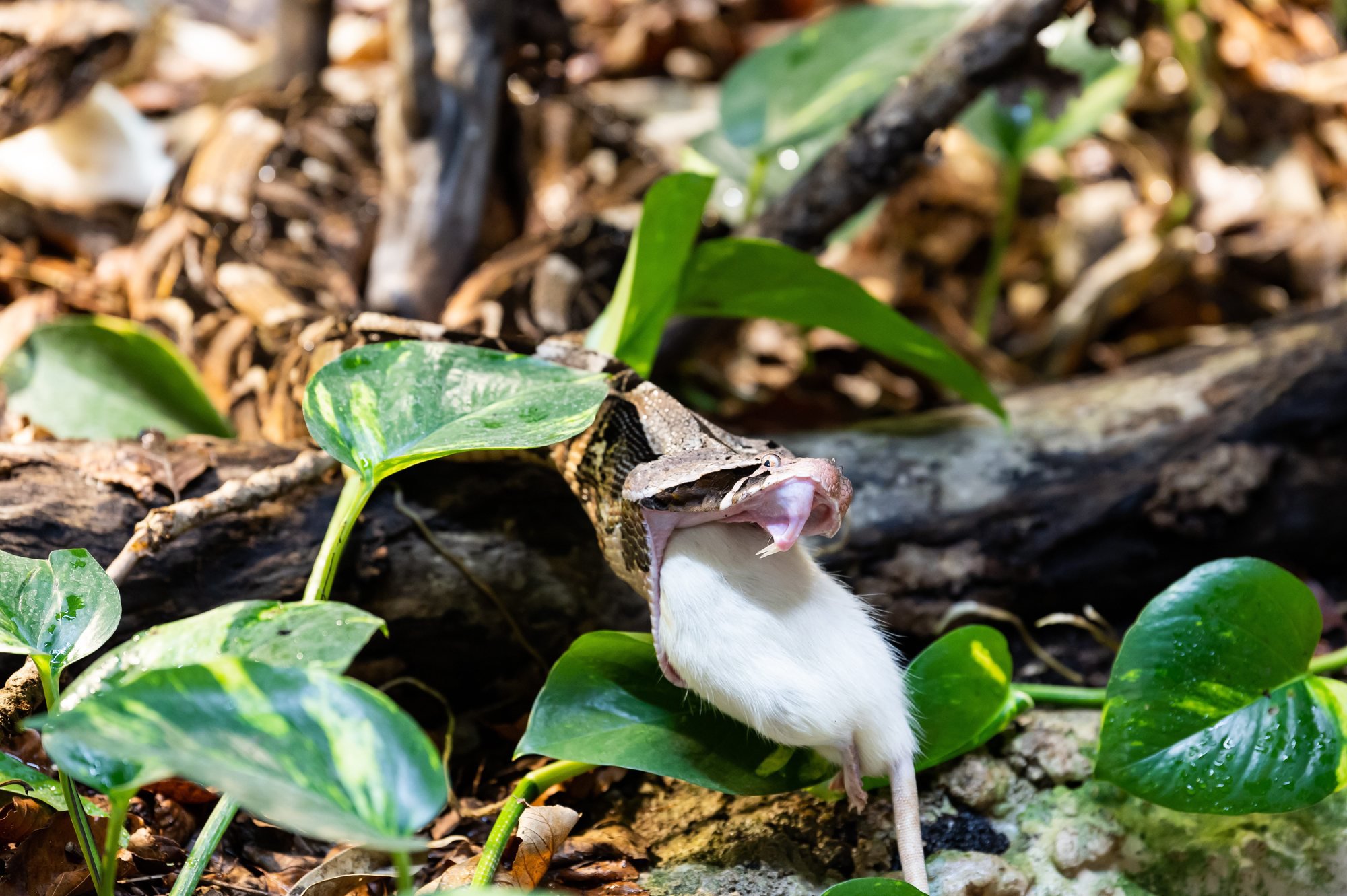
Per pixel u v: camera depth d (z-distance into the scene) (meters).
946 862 3.37
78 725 2.01
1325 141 8.38
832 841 3.51
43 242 6.88
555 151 7.41
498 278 6.10
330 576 3.12
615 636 3.36
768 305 4.60
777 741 3.13
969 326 7.71
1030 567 4.64
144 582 3.71
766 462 2.93
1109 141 8.50
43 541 3.66
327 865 3.22
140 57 9.02
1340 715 3.18
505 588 4.17
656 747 3.18
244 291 5.85
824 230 5.61
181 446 4.09
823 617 3.12
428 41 5.96
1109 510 4.67
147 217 6.71
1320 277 7.62
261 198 6.58
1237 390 4.90
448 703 4.33
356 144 7.21
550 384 3.19
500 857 3.08
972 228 8.18
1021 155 6.85
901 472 4.68
